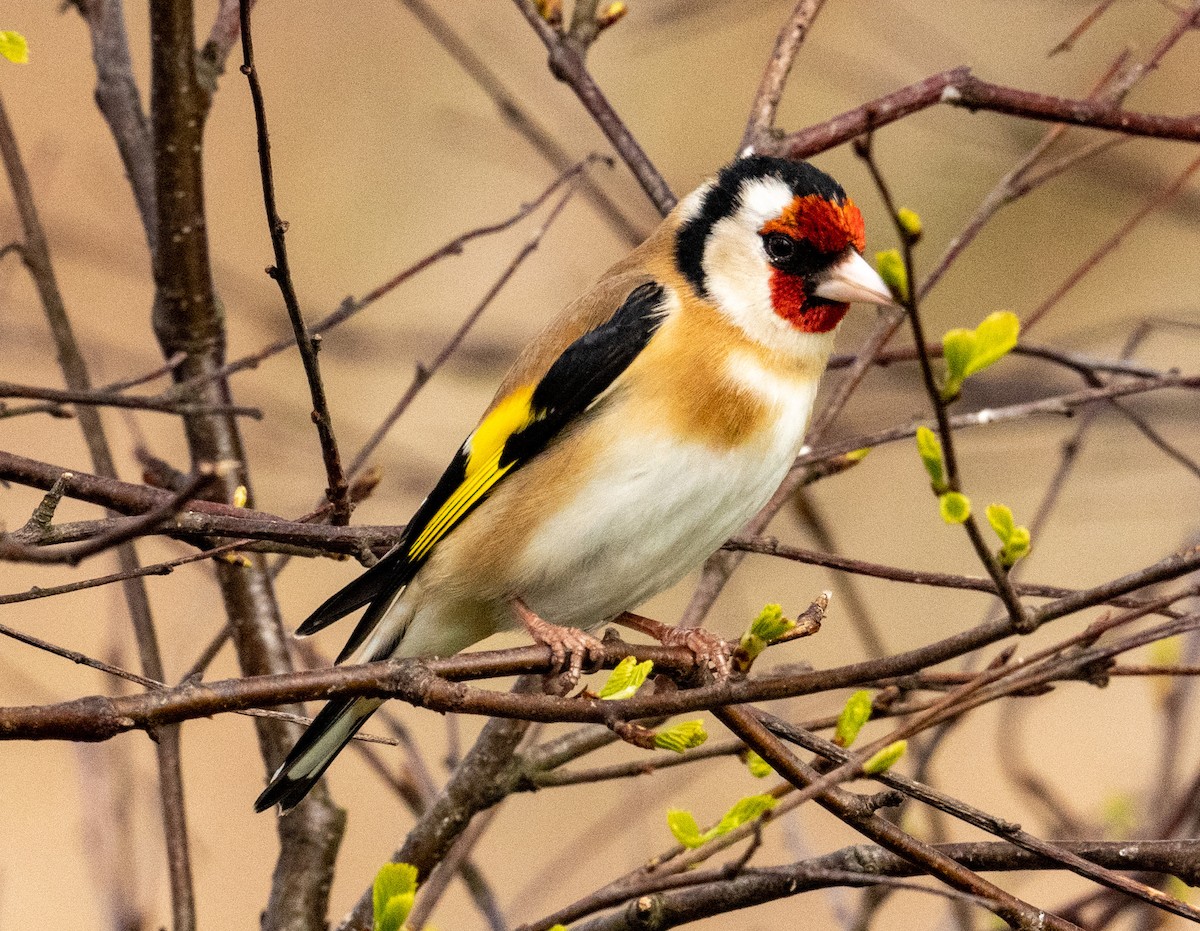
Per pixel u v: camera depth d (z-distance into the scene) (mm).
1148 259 14461
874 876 5559
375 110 15328
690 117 14523
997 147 11797
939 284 14406
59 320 7727
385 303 14766
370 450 7742
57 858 12633
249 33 5445
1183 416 12016
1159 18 13484
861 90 13312
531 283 14656
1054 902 12203
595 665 6641
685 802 12594
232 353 14656
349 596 6938
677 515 7348
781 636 5668
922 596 13828
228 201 15070
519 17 14648
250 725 13180
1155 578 5059
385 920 4980
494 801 7262
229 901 12336
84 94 15297
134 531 4109
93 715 4824
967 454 13789
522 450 7352
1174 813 8273
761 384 7367
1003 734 9703
